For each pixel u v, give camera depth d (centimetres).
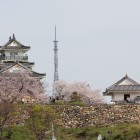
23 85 13425
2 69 15225
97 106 11575
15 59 16412
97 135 10606
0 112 10244
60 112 11381
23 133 10488
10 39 16762
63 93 15338
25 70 14400
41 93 13838
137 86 13462
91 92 15312
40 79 14800
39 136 10231
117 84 13538
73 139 10538
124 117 11450
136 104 11625
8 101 11469
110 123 11388
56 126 10956
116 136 10262
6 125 10556
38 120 10350
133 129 10475
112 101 13075
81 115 11412
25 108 11012
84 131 10900
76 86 15388
